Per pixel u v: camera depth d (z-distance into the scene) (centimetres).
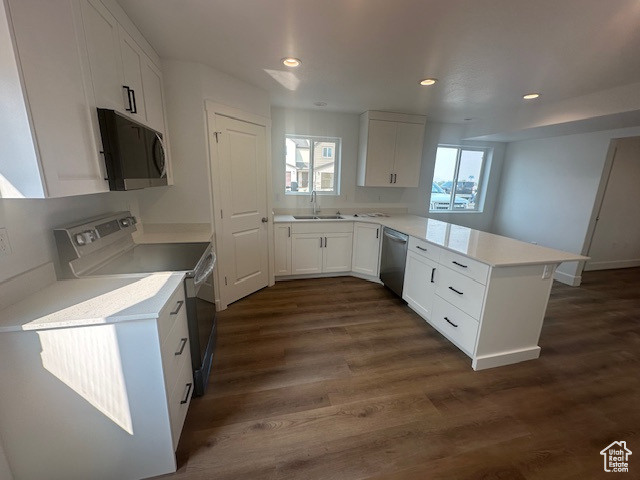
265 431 155
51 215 140
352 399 180
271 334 252
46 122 99
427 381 198
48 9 100
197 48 206
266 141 317
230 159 278
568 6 146
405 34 179
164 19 167
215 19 167
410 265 294
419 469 137
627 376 209
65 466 120
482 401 181
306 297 330
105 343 111
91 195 175
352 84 274
